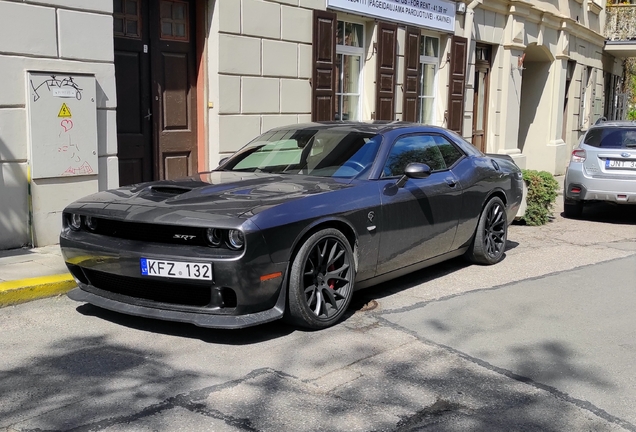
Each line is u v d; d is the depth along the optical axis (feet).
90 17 22.62
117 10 25.54
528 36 53.67
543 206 32.78
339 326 15.79
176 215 13.99
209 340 14.55
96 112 22.79
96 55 22.93
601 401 12.06
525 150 62.49
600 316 17.21
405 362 13.67
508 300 18.48
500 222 22.90
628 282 20.88
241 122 29.25
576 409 11.69
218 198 15.10
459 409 11.56
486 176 21.83
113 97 23.67
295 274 14.49
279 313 14.26
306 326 15.19
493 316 16.97
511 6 49.85
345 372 13.05
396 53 38.37
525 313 17.31
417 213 18.25
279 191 15.64
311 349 14.20
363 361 13.65
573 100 65.87
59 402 11.40
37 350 13.78
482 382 12.77
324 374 12.91
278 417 11.03
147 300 14.43
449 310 17.37
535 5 53.57
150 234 14.33
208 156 28.81
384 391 12.22
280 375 12.78
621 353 14.56
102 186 23.66
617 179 32.94
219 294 13.61
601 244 27.71
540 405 11.82
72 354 13.58
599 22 72.95
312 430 10.62
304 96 32.45
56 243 22.17
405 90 39.42
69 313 16.12
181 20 27.94
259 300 13.84
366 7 35.35
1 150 20.59
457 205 20.15
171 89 27.86
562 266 23.06
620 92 89.92
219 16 27.66
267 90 30.35
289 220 14.23
